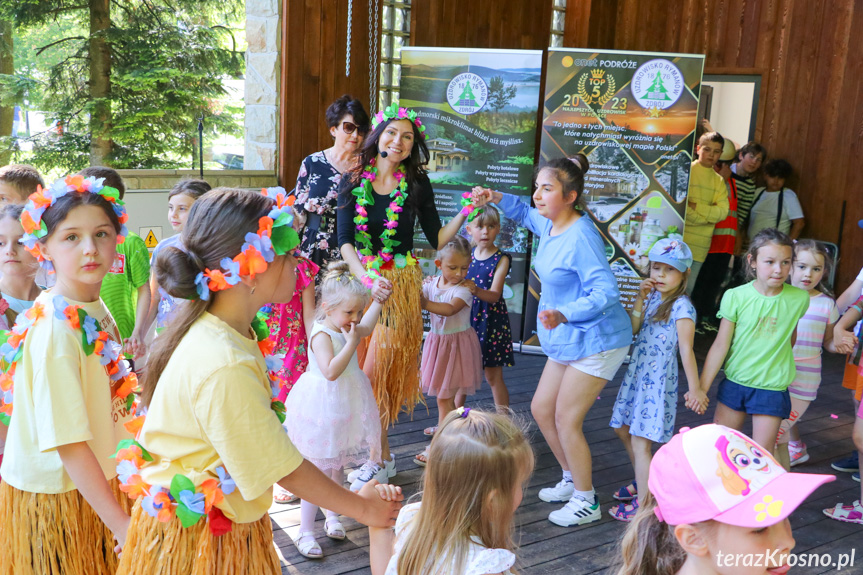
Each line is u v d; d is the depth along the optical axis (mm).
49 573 1733
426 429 4176
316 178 3752
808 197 7590
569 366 3139
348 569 2775
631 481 3697
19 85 10633
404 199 3391
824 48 7375
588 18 7391
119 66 10945
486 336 4070
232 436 1359
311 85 5824
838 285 7414
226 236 1381
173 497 1383
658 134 5562
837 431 4605
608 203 5676
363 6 6039
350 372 2941
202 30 11180
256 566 1496
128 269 3307
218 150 11547
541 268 3227
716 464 1393
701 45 7938
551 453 3992
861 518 3336
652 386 3164
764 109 7762
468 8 6922
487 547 1521
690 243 6668
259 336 1585
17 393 1727
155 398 1421
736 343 3240
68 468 1653
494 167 5770
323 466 2848
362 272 3250
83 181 1796
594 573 2838
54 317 1718
